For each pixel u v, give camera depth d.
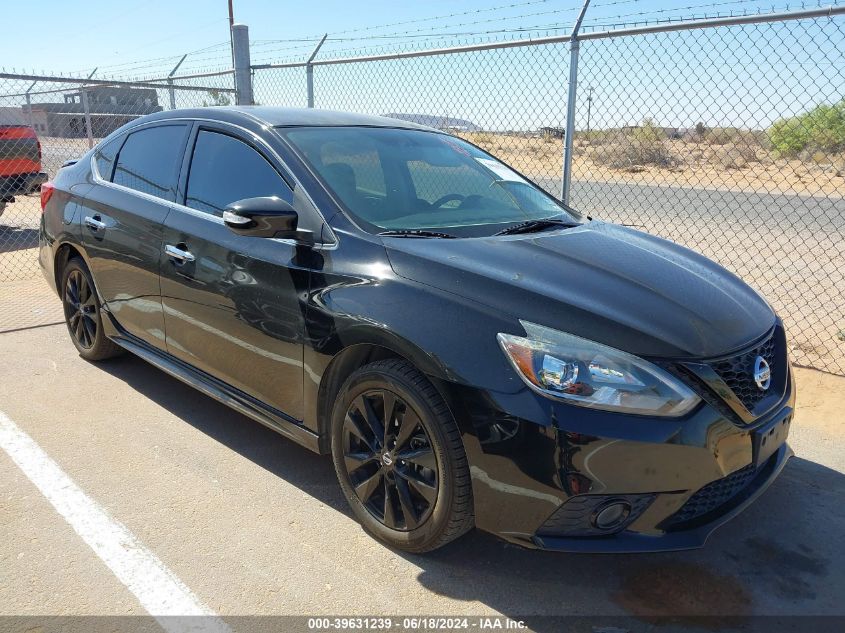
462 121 6.71
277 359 3.16
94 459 3.55
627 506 2.40
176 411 4.15
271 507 3.16
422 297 2.65
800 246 9.55
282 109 3.92
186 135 3.93
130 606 2.50
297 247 3.09
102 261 4.32
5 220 11.75
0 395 4.34
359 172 3.39
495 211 3.58
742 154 12.90
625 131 11.16
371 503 2.94
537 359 2.37
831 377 4.78
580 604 2.58
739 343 2.62
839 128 8.27
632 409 2.33
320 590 2.61
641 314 2.56
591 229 3.57
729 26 4.85
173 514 3.08
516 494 2.40
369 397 2.83
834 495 3.36
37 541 2.86
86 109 10.73
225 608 2.50
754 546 2.96
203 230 3.53
